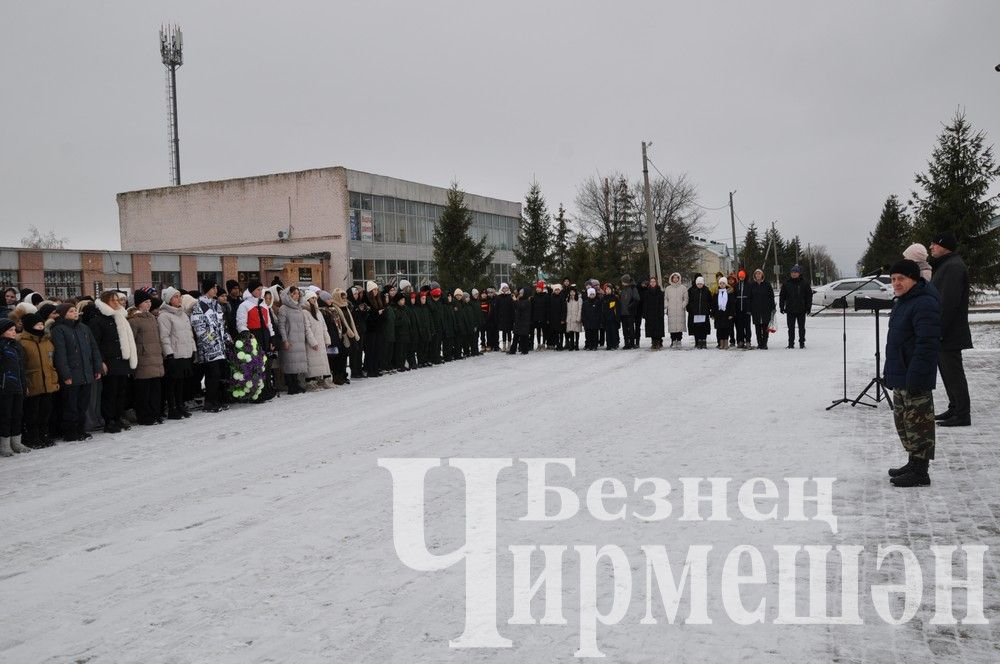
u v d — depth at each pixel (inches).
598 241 2281.0
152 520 249.4
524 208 2028.8
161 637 161.3
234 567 201.6
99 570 204.8
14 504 277.4
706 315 811.4
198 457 347.9
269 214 1790.1
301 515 246.7
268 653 151.4
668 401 462.0
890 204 2610.7
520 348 861.2
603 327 865.5
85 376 397.7
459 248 1672.0
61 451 374.3
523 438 361.1
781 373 576.1
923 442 252.8
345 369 625.6
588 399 482.3
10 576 203.8
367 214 1827.0
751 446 326.3
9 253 1210.0
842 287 1550.2
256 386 508.4
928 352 246.8
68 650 157.6
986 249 991.0
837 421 375.9
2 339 364.5
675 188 2605.8
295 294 559.5
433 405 478.3
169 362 459.5
